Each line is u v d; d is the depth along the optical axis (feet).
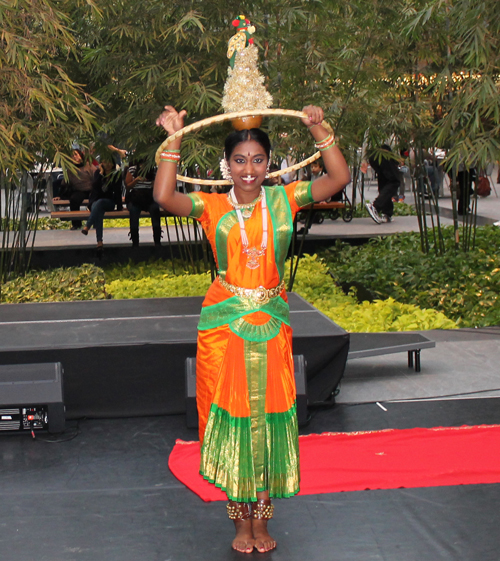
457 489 10.53
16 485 11.01
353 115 23.20
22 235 27.14
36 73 18.31
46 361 13.03
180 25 17.81
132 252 31.89
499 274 23.36
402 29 22.71
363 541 9.27
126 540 9.40
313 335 13.44
